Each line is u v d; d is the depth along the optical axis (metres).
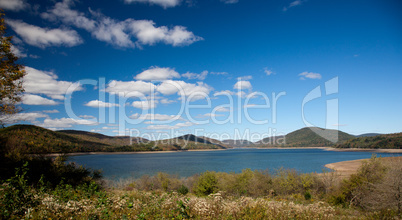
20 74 14.68
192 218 6.91
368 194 14.16
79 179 15.43
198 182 27.36
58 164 15.45
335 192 17.77
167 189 27.98
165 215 6.52
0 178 10.82
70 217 5.79
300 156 131.50
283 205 8.39
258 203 7.77
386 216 9.18
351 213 11.52
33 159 14.27
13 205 5.98
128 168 73.31
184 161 111.81
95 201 7.66
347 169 43.25
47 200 6.52
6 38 14.48
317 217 7.89
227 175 27.73
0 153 13.76
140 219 6.02
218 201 7.56
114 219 6.18
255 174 26.36
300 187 24.22
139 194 10.37
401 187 12.18
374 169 16.66
